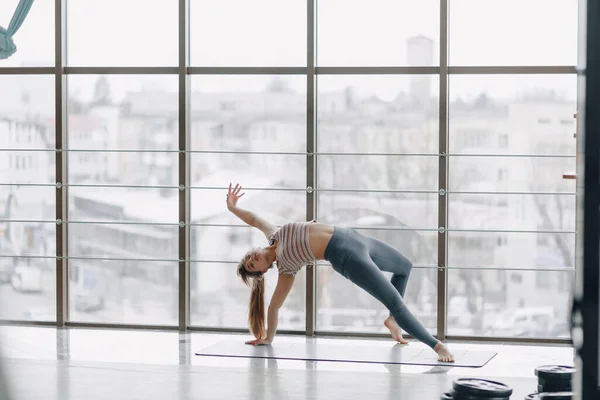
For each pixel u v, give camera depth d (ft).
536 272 21.27
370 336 21.74
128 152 22.71
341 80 21.86
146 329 22.71
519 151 21.26
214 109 22.39
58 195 22.68
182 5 21.95
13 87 22.81
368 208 21.89
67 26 22.76
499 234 21.42
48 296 23.07
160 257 22.74
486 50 21.26
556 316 21.25
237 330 22.31
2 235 23.06
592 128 5.11
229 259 22.45
